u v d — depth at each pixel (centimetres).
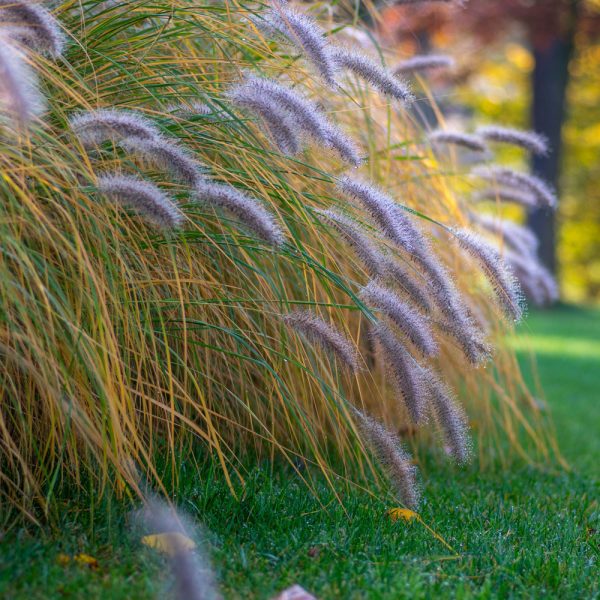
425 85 670
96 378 371
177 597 284
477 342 484
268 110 430
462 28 2450
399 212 463
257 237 404
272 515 448
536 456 711
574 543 459
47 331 389
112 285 397
